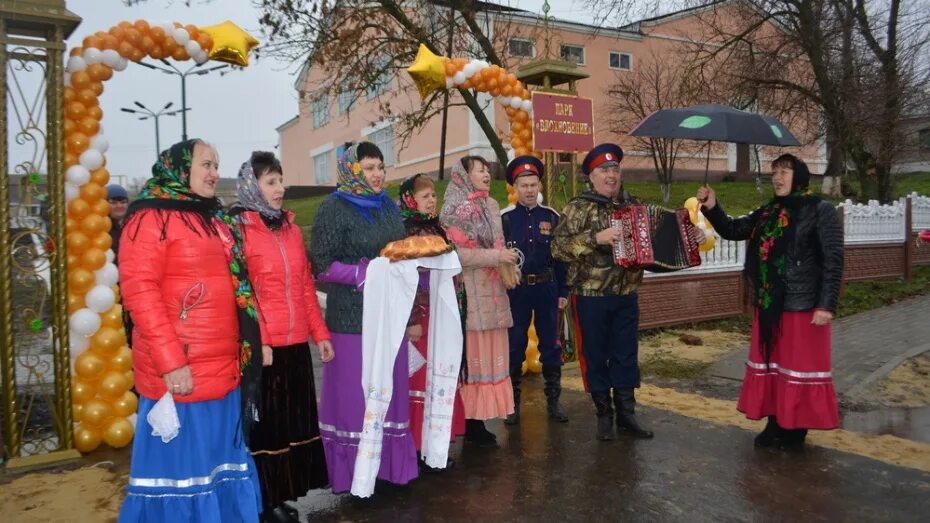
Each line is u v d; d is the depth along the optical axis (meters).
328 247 3.75
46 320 6.12
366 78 12.48
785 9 15.52
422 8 12.73
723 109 4.45
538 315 5.27
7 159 4.48
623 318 4.85
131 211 2.96
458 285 4.45
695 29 24.22
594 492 3.88
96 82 4.98
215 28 5.38
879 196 16.25
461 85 6.35
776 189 4.53
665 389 6.24
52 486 4.29
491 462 4.42
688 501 3.72
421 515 3.64
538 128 6.46
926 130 16.33
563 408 5.65
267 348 3.29
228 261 3.11
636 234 4.48
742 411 4.63
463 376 4.61
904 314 9.97
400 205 4.42
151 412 2.90
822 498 3.72
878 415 5.66
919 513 3.52
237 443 3.14
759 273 4.54
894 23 15.52
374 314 3.71
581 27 21.92
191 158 3.01
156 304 2.85
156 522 2.92
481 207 4.70
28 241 4.74
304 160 40.88
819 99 15.37
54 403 5.41
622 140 22.98
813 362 4.32
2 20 4.43
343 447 3.82
